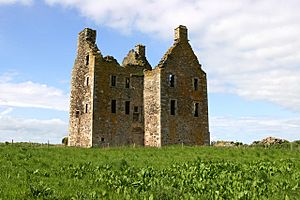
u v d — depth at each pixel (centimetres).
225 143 5012
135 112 4872
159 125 4541
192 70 4925
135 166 2317
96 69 4734
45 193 1272
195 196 1327
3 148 3281
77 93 5072
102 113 4662
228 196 1317
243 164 2339
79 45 5228
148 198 1237
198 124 4809
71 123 5097
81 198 1223
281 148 3744
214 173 1920
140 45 5412
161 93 4609
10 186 1402
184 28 5016
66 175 1825
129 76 4947
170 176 1823
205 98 4953
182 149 3625
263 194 1375
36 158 2653
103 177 1727
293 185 1556
